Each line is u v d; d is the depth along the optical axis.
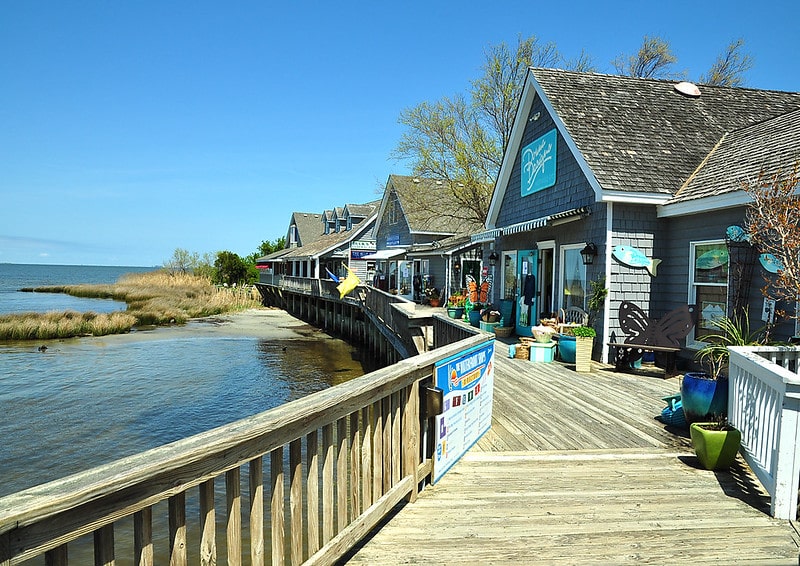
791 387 3.47
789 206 5.38
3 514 1.34
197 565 5.02
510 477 4.28
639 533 3.34
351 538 2.95
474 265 21.17
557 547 3.15
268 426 2.27
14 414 10.80
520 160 13.60
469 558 3.02
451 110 24.69
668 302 9.52
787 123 9.14
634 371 8.77
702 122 11.38
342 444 2.93
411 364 3.69
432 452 4.11
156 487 1.79
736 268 7.70
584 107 11.23
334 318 26.11
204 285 50.94
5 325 22.64
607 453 4.88
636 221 9.48
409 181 27.77
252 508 2.29
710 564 2.97
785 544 3.20
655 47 27.95
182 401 11.95
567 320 10.97
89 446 8.83
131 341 22.44
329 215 40.97
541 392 7.32
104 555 1.67
